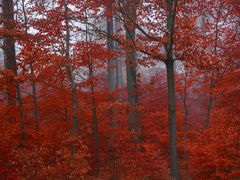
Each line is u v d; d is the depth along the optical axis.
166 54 12.07
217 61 11.95
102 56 14.84
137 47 12.10
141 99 16.72
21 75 12.30
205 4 15.52
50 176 11.74
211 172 12.75
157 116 15.73
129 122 15.52
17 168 11.62
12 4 14.53
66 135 13.21
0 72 12.05
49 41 12.61
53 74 13.26
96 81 15.27
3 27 13.02
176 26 11.95
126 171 14.12
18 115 13.80
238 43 15.52
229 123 13.21
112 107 14.46
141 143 14.62
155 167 13.55
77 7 13.57
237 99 15.91
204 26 16.41
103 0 12.11
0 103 13.27
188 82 15.07
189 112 18.75
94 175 15.36
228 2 15.53
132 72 15.84
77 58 14.01
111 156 15.88
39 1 14.21
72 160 12.08
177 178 12.05
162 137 14.88
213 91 15.55
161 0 12.82
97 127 15.85
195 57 11.55
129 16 12.65
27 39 12.93
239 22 16.12
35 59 12.04
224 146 11.86
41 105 15.30
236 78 15.53
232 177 11.86
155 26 12.99
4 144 11.91
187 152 14.97
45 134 13.96
